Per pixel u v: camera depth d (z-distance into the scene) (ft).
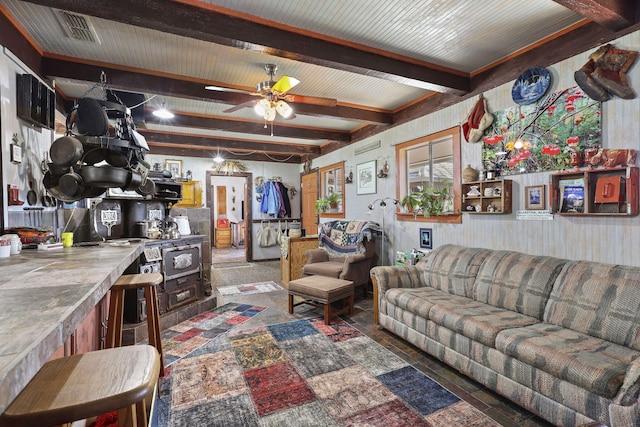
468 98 11.06
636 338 5.84
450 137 12.03
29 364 1.90
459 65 10.12
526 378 6.09
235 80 10.85
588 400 5.13
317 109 13.08
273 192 24.98
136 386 2.94
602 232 7.64
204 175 23.24
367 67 8.87
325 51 8.25
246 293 15.37
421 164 13.70
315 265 14.87
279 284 17.26
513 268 8.62
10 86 6.90
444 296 9.46
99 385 2.95
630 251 7.17
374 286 10.91
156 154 21.27
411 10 7.20
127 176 6.73
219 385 7.25
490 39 8.58
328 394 6.92
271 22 7.50
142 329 9.90
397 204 14.60
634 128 7.05
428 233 13.00
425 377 7.64
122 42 8.27
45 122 8.21
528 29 8.14
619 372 4.96
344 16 7.37
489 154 10.32
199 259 12.80
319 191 22.70
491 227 10.32
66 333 2.49
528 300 7.81
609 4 6.44
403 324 9.45
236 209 35.45
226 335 10.13
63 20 7.20
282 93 9.94
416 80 9.80
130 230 12.12
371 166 16.60
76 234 9.92
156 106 13.50
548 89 8.62
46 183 6.59
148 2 6.34
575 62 8.05
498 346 6.59
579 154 7.93
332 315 11.73
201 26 6.81
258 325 11.03
